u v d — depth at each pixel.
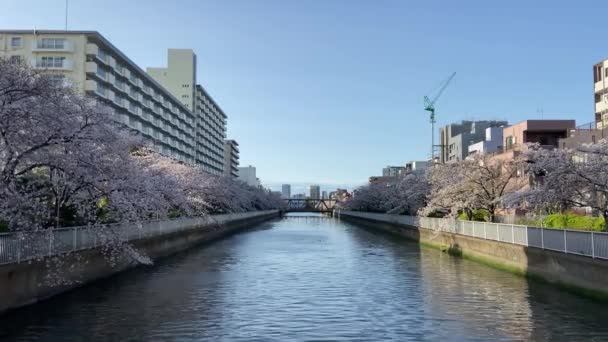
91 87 62.94
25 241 15.91
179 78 125.06
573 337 13.15
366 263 29.92
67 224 21.12
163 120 97.81
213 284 21.97
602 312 15.93
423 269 26.95
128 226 25.42
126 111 75.81
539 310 16.36
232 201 70.94
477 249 30.38
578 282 18.53
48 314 15.69
